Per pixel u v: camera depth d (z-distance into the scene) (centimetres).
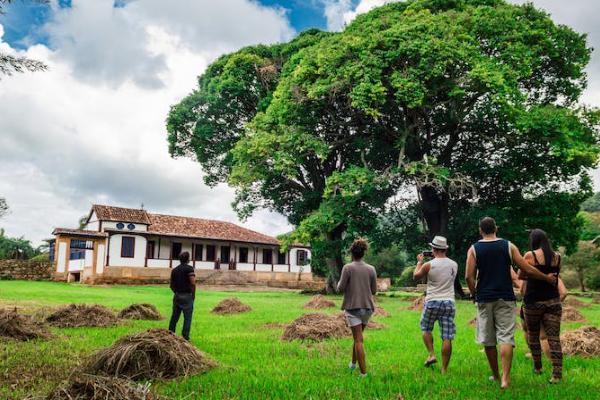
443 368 665
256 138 2817
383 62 2467
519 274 675
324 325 977
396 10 2997
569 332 874
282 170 2847
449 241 2848
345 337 962
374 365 716
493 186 2836
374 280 661
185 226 4756
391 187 3008
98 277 3903
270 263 5172
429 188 2925
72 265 4353
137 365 605
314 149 2694
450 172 2686
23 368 643
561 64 2764
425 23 2486
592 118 2592
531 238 667
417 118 2691
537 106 2570
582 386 584
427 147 2917
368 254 5675
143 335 652
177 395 529
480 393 543
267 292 3509
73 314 1136
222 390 546
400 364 725
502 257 600
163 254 4469
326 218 2689
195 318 1413
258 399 518
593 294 3212
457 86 2412
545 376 645
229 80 3272
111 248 4116
